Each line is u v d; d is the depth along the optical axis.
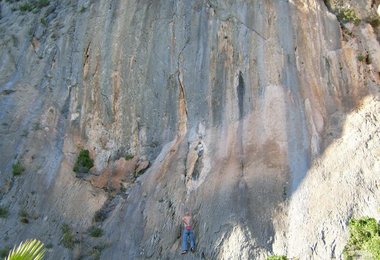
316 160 16.41
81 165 18.70
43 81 21.48
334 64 18.52
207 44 19.58
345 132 16.95
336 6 20.09
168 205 16.53
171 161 17.78
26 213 17.28
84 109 20.12
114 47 20.58
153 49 20.22
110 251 15.91
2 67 22.62
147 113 19.47
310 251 14.22
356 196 15.19
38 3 25.31
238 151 17.19
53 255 15.94
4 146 19.44
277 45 18.77
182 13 20.50
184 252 15.25
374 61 18.91
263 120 17.61
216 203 16.03
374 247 13.42
